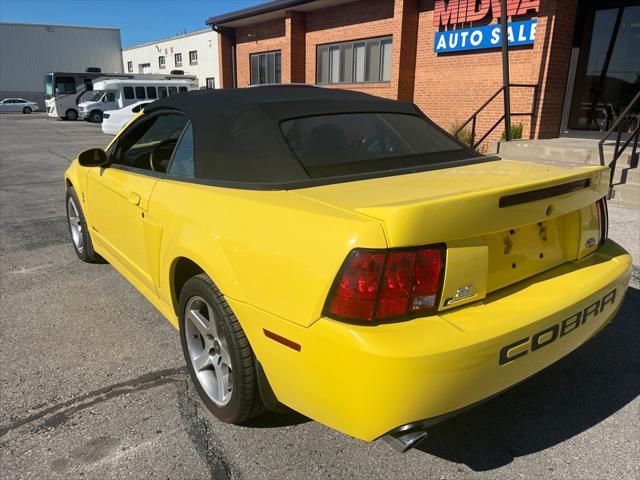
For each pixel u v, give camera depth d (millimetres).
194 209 2529
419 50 13492
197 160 2750
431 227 1823
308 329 1900
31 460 2324
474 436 2484
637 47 9914
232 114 2777
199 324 2598
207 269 2340
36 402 2752
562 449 2389
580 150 8578
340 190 2279
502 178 2383
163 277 2844
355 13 15445
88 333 3531
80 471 2256
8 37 45812
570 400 2756
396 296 1810
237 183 2490
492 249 2096
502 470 2262
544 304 2088
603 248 2707
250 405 2361
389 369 1739
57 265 4879
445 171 2670
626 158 7910
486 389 1911
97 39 49656
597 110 10688
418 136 3125
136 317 3779
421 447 2408
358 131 2896
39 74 47656
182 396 2814
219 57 21438
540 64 10500
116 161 3818
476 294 1979
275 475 2236
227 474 2242
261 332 2109
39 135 20984
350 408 1853
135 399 2781
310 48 17422
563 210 2268
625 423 2568
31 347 3340
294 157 2529
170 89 30547
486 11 11414
